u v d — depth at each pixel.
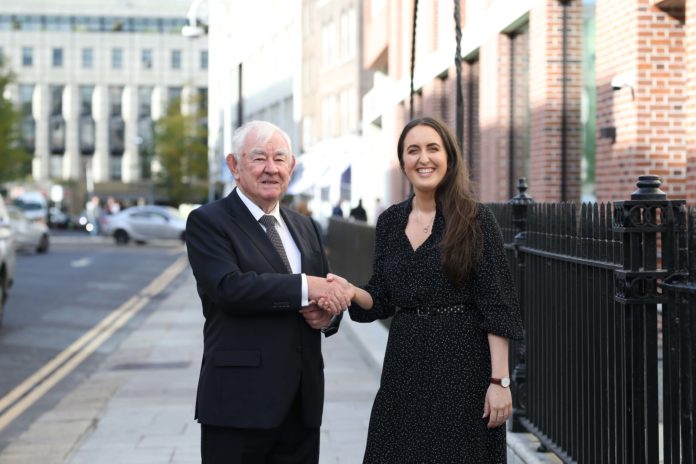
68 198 91.50
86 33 97.56
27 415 7.55
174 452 6.12
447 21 16.62
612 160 9.57
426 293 3.47
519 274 5.79
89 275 22.77
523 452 5.35
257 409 3.42
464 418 3.44
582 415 4.59
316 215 31.94
